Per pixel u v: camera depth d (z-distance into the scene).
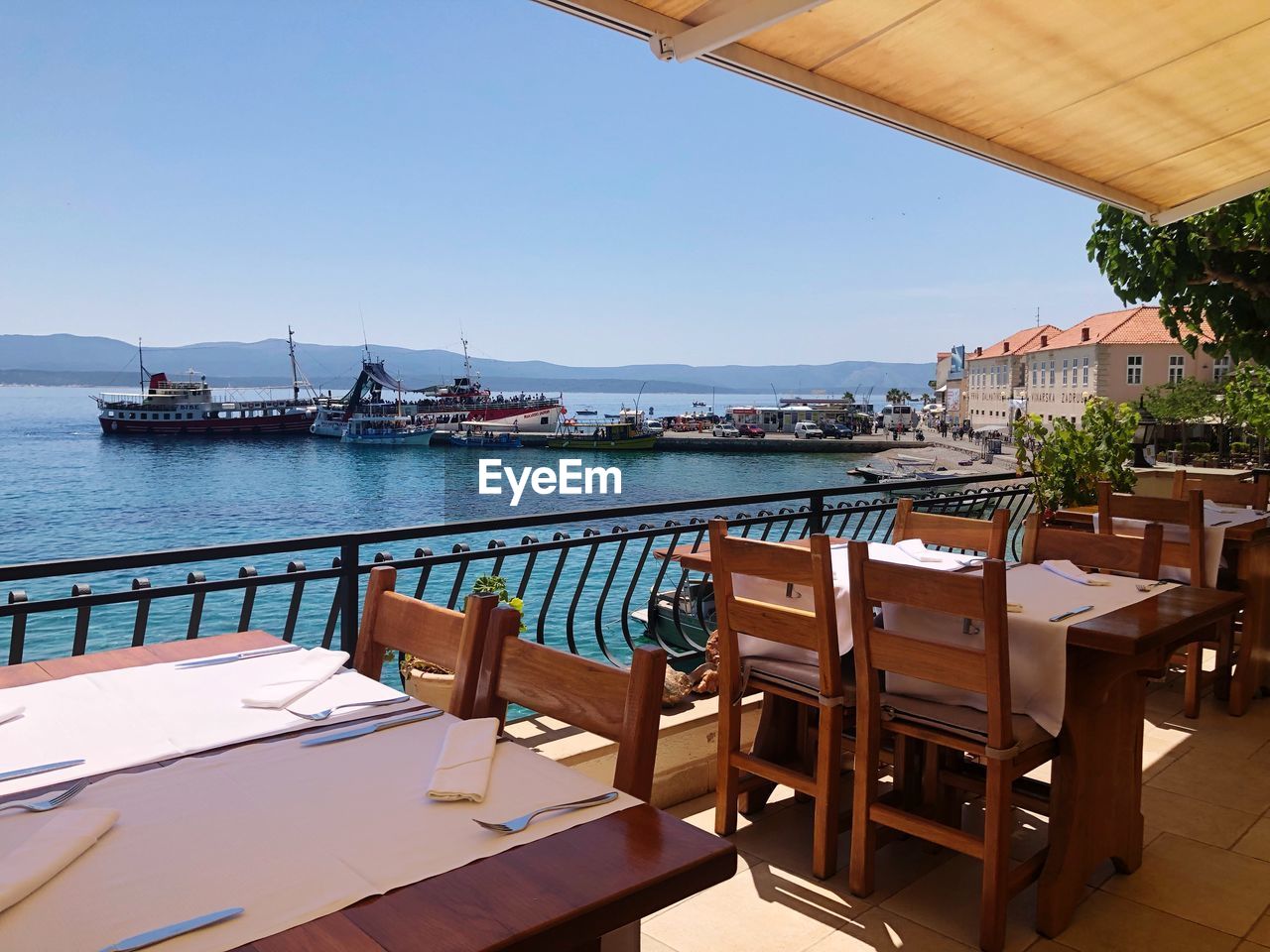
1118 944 2.41
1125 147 4.10
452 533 3.16
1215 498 5.36
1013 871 2.43
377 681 1.83
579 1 2.50
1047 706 2.39
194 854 1.05
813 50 2.99
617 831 1.11
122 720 1.54
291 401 118.62
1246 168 4.46
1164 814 3.24
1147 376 67.50
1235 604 2.67
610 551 16.91
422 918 0.91
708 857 1.05
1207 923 2.51
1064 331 85.50
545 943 0.89
